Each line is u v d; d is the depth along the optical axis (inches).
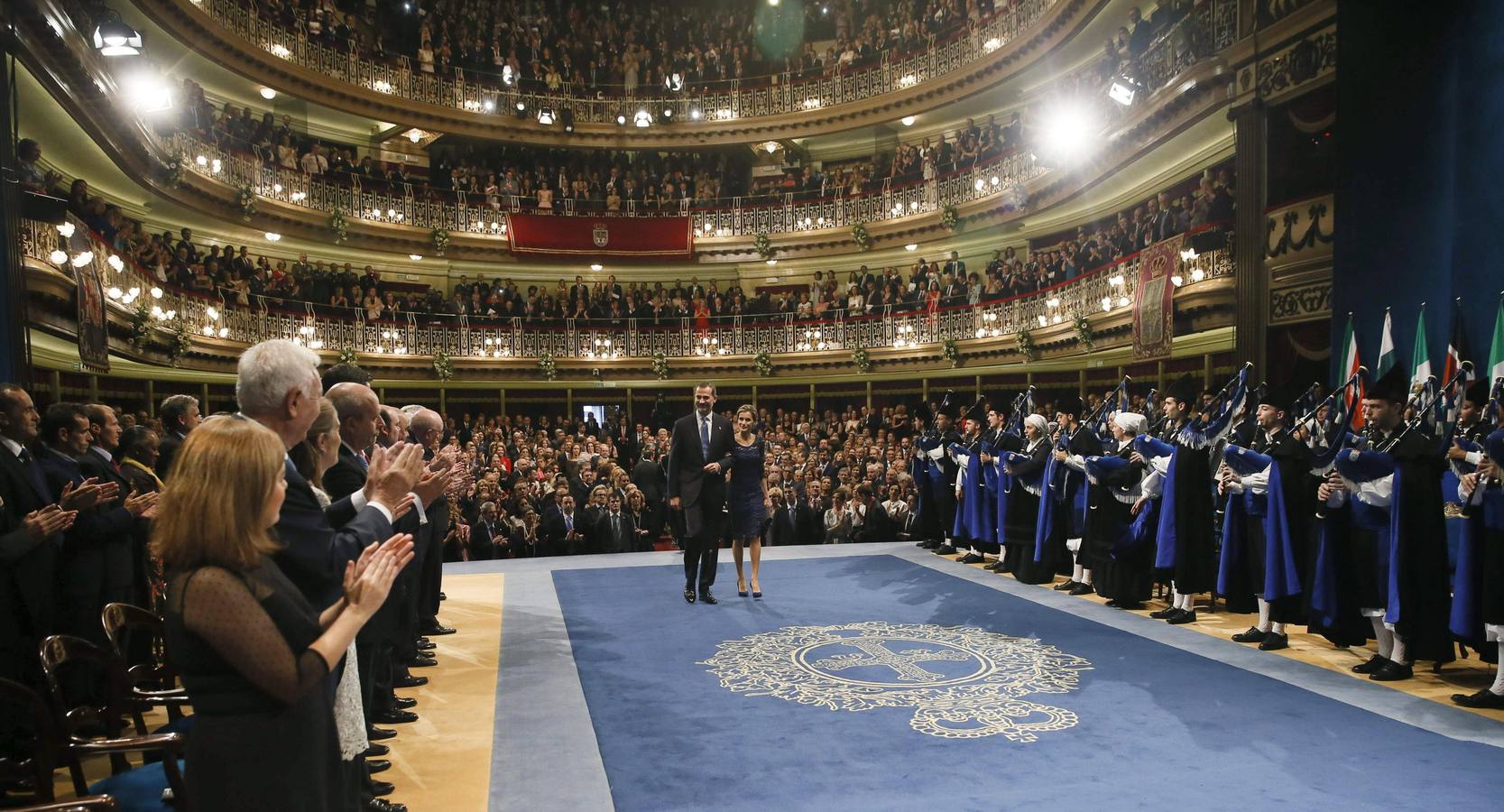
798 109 1046.4
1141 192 770.8
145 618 173.6
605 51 1106.7
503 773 175.9
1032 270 831.7
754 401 1045.2
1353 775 170.9
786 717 207.2
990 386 909.8
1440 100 353.7
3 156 351.9
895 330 926.4
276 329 807.7
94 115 514.9
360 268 984.9
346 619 98.5
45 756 132.8
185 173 701.3
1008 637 280.4
